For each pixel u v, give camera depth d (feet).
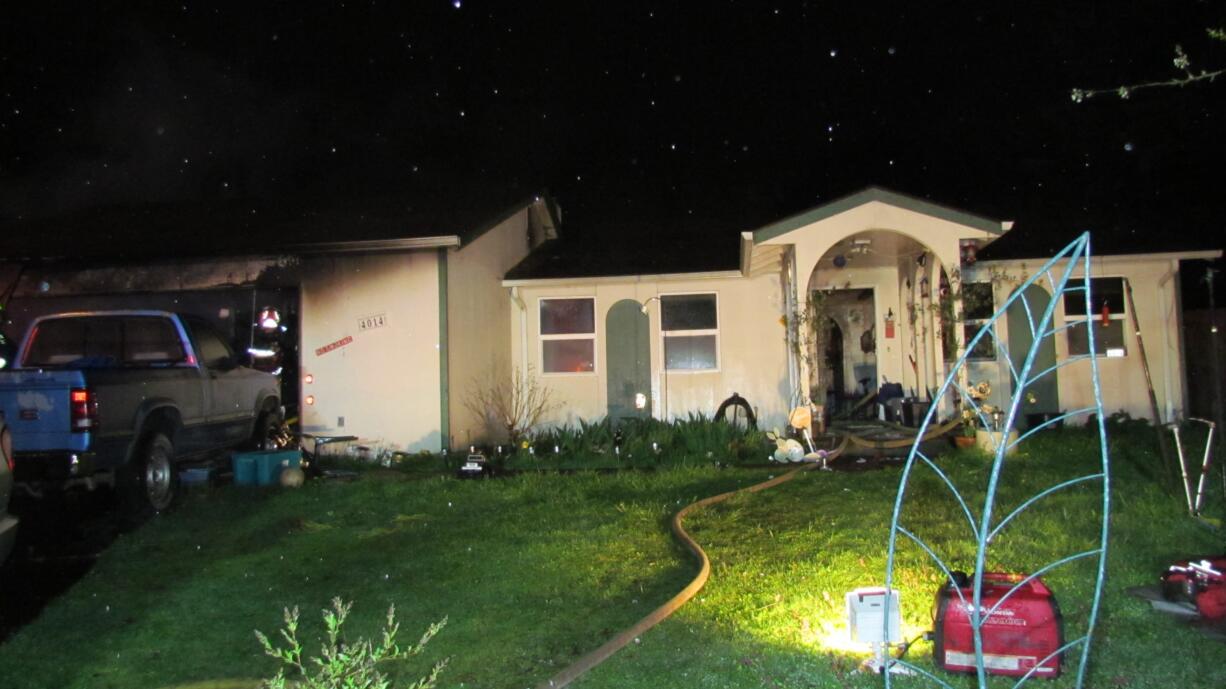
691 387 51.39
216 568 24.38
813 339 42.45
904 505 27.94
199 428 35.37
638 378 51.75
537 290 52.80
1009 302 12.87
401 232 44.78
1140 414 47.37
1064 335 47.93
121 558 25.73
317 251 44.50
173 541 27.81
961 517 25.93
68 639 18.92
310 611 20.34
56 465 27.96
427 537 27.17
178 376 33.86
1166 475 28.78
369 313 45.24
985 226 40.65
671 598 20.13
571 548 24.93
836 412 54.24
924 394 47.93
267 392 41.52
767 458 39.55
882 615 16.03
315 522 29.86
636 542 25.43
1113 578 19.54
